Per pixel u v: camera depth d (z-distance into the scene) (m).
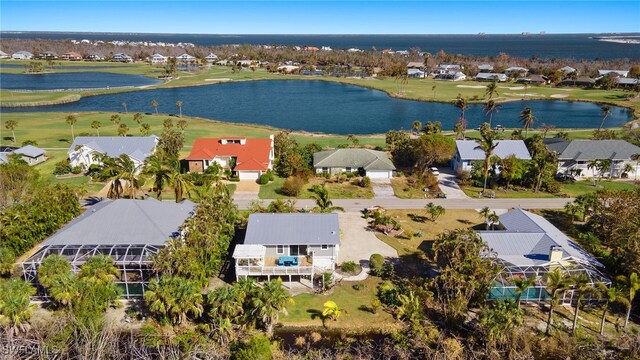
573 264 47.94
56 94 183.12
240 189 80.50
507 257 49.47
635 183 84.75
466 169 86.75
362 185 82.38
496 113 161.25
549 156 85.12
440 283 48.28
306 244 51.47
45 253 47.84
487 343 40.16
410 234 61.56
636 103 171.75
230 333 41.06
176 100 186.25
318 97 197.00
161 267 44.59
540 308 46.22
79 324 37.59
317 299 48.09
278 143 97.00
